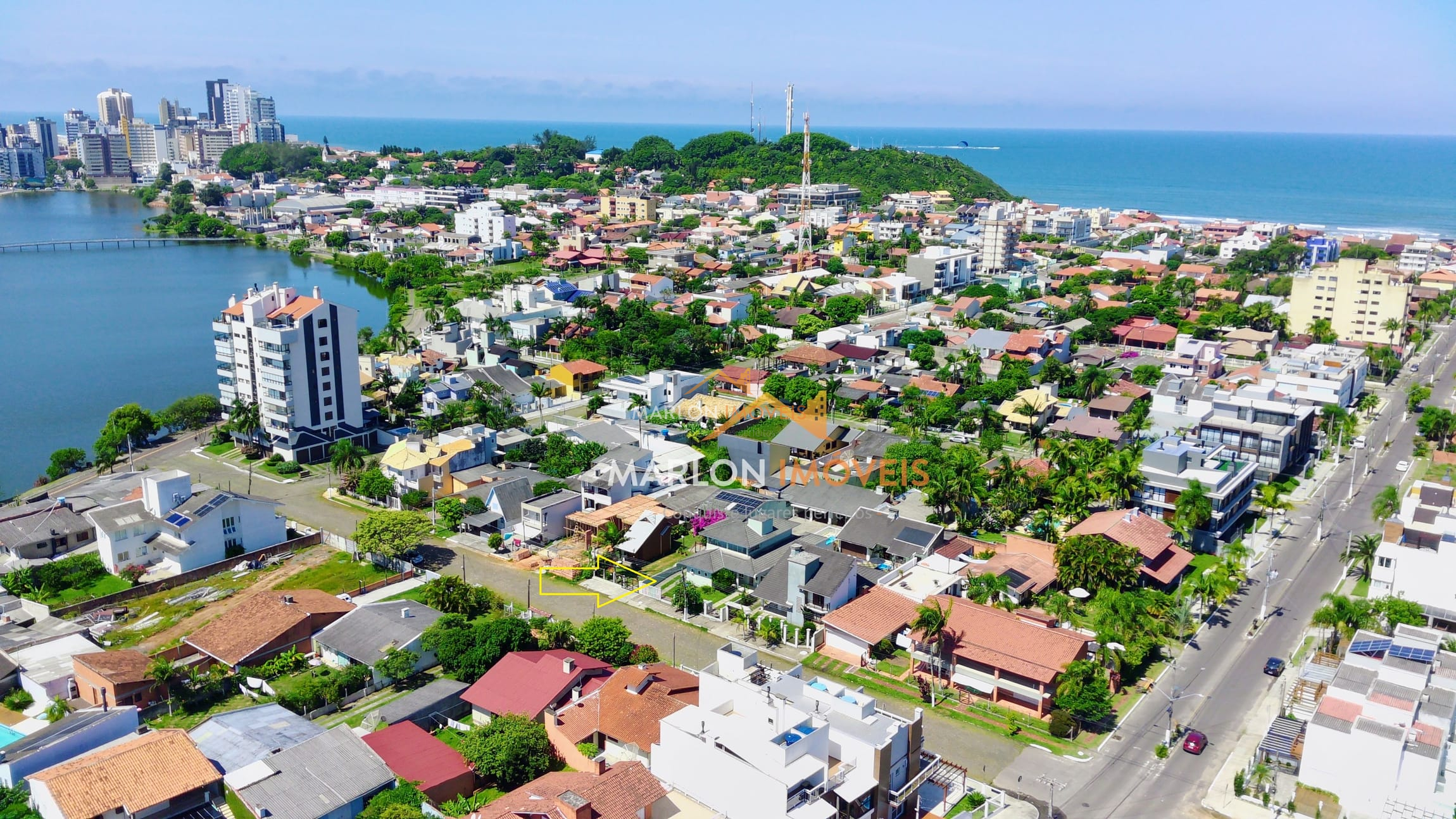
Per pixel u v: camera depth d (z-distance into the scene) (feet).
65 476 636.89
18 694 376.68
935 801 326.03
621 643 399.65
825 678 396.16
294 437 641.40
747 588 474.90
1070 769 345.92
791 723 295.69
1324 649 419.95
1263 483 611.88
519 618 423.23
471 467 601.21
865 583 464.24
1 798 293.02
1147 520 496.64
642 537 504.02
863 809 296.10
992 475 551.18
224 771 310.04
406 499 564.30
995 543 517.96
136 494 561.84
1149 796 330.95
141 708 369.71
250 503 515.50
